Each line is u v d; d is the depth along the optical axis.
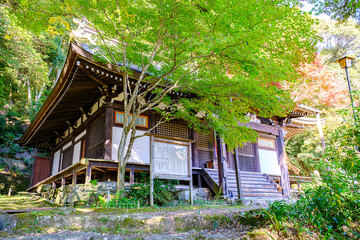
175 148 7.22
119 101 10.38
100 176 10.38
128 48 7.21
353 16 6.55
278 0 5.46
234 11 5.49
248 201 8.18
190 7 5.53
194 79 7.51
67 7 6.91
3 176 18.98
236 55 5.75
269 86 6.86
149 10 6.66
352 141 3.78
